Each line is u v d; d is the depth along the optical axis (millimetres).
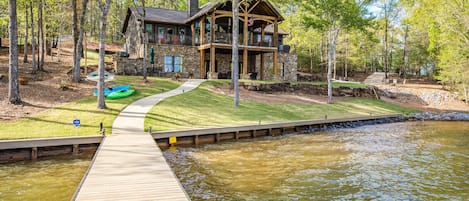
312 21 26953
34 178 8914
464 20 25500
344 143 15062
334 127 20484
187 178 9305
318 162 11344
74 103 16875
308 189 8516
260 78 33781
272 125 17062
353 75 51750
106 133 12836
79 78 21969
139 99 19266
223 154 12359
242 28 35469
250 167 10562
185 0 53594
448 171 10367
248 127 16000
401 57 51938
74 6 22609
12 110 14492
